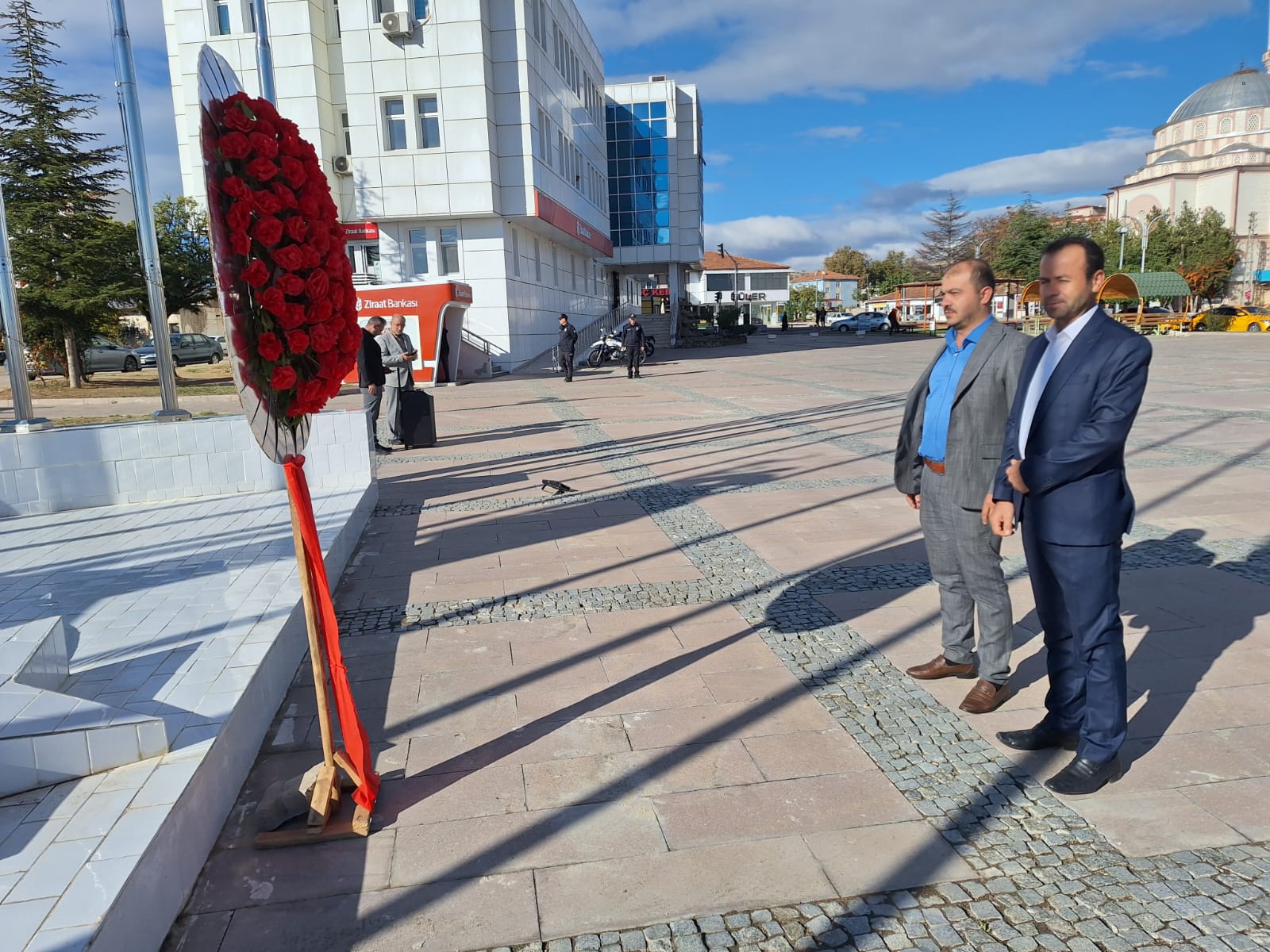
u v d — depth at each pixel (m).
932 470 3.54
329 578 5.12
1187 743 3.24
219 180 2.34
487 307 25.14
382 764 3.26
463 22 22.98
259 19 7.65
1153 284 48.50
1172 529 6.16
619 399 16.70
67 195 22.06
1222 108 72.06
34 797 2.51
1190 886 2.45
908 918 2.37
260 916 2.43
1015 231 53.75
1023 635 4.36
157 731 2.72
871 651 4.18
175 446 7.33
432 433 11.02
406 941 2.32
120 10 7.69
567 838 2.77
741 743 3.33
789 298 96.19
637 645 4.32
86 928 1.96
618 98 43.31
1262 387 15.68
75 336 22.77
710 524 6.76
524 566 5.70
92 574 5.08
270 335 2.48
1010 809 2.86
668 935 2.32
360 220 24.33
